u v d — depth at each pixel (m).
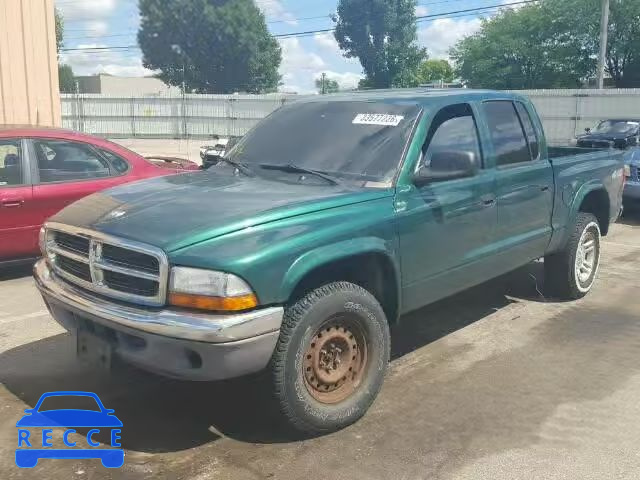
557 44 46.53
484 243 4.88
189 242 3.27
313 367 3.65
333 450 3.61
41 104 12.36
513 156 5.29
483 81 49.53
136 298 3.37
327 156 4.42
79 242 3.71
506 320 5.87
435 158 4.17
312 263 3.48
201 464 3.45
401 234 4.07
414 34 58.09
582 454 3.59
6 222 6.69
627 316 6.01
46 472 3.35
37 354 4.93
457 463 3.49
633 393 4.37
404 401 4.21
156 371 3.38
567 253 6.20
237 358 3.24
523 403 4.21
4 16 11.52
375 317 3.90
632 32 43.38
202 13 59.16
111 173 7.39
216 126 38.78
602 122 22.89
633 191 11.07
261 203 3.66
